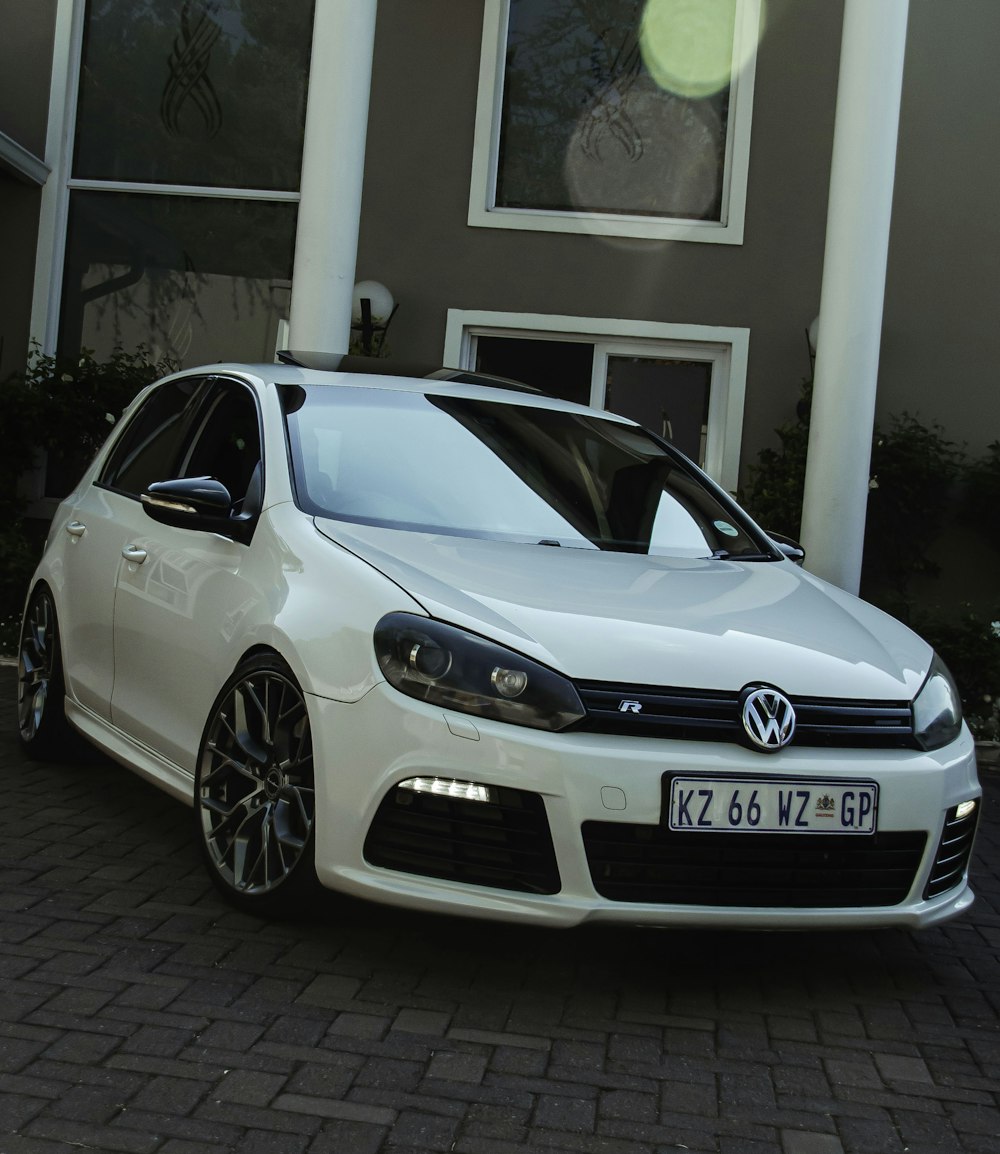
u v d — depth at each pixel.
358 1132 2.28
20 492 9.05
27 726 4.94
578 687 2.86
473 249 8.84
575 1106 2.45
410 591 3.05
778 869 2.92
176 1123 2.27
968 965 3.48
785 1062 2.73
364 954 3.15
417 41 8.88
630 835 2.81
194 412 4.43
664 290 8.72
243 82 9.16
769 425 8.64
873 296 6.88
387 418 4.06
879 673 3.19
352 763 2.94
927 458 8.12
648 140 8.84
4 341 9.21
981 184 8.51
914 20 8.53
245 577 3.48
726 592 3.51
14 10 9.25
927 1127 2.47
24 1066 2.44
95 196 9.27
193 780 3.59
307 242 7.07
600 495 4.14
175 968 2.98
